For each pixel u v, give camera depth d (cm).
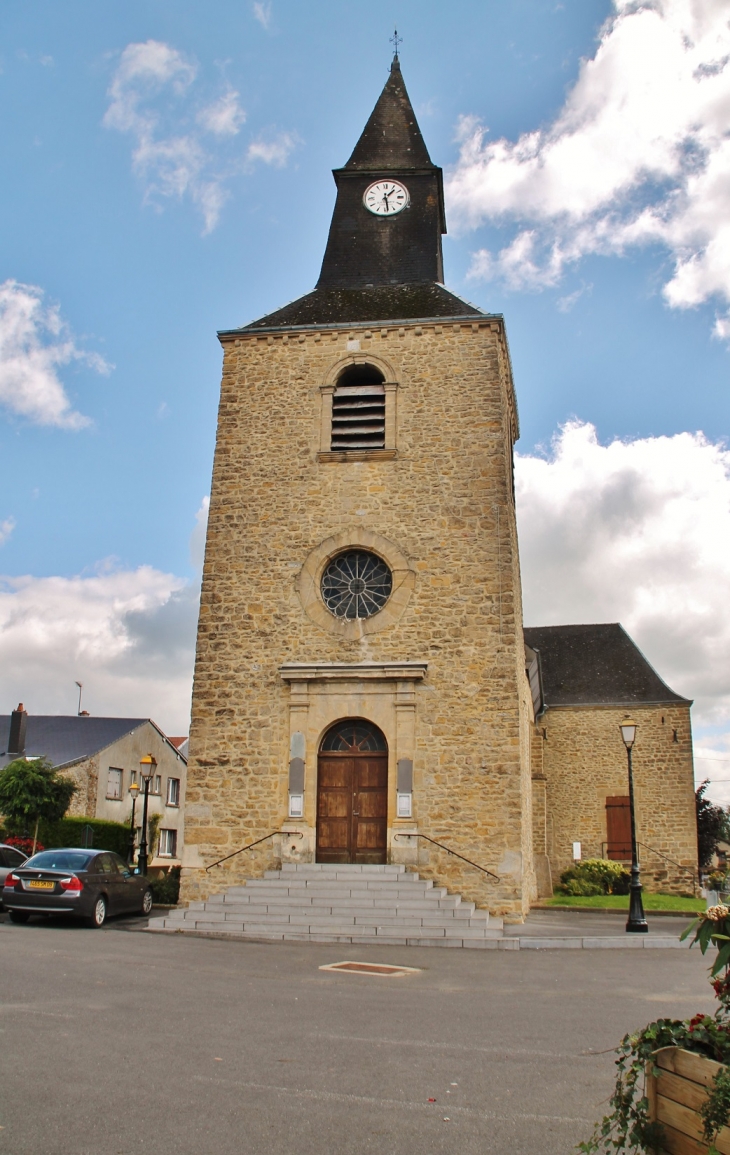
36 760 2770
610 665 2798
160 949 1173
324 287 2042
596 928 1510
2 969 932
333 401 1838
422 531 1730
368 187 2125
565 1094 560
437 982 975
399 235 2073
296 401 1842
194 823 1648
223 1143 461
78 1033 666
